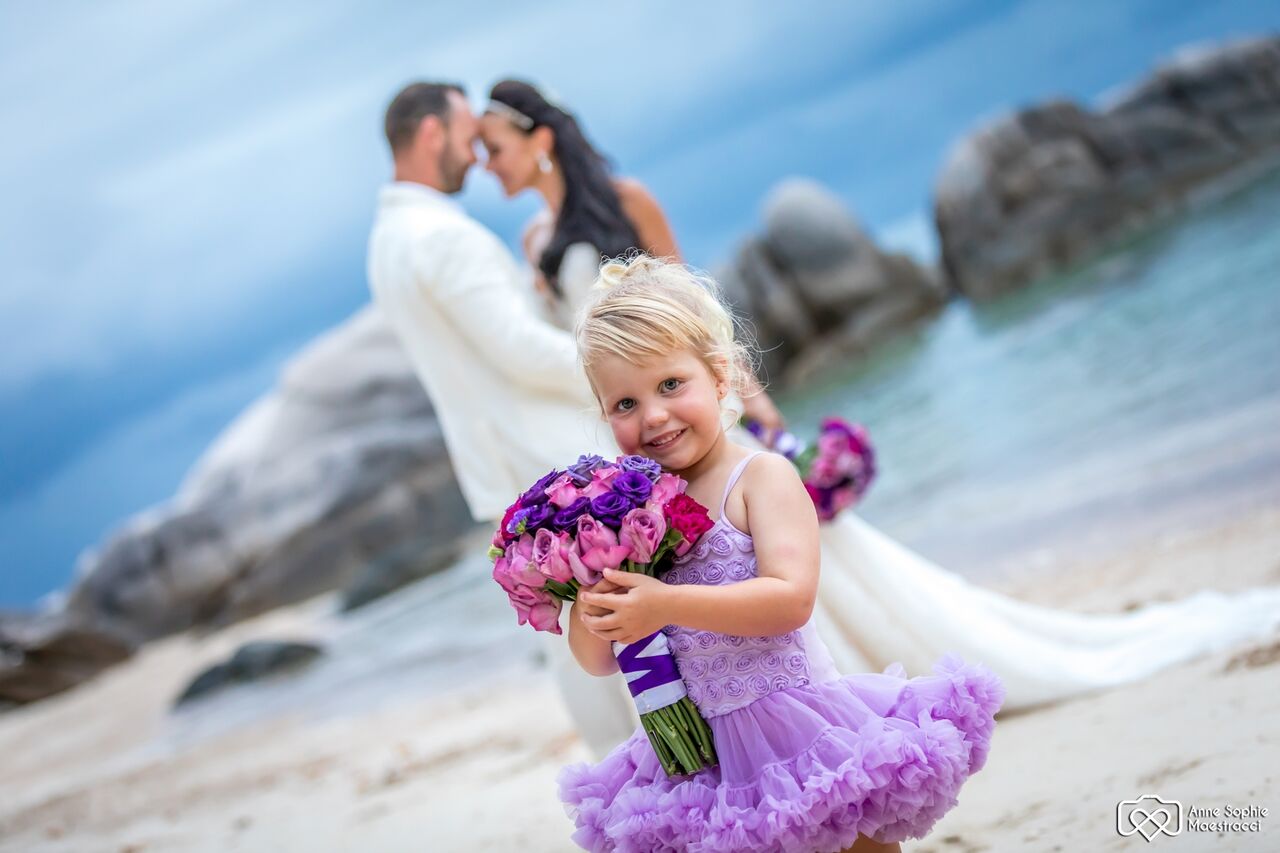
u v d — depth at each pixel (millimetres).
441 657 9305
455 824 4297
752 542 2279
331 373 18531
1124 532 5977
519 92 4164
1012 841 2803
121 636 15961
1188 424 7547
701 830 2135
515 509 2213
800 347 18891
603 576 2111
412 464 17141
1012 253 18344
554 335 3812
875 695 2279
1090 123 19188
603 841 2281
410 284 3953
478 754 5527
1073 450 8156
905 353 16906
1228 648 3951
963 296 19109
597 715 3990
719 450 2389
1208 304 11016
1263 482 5855
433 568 14617
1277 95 19359
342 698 8922
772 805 2088
